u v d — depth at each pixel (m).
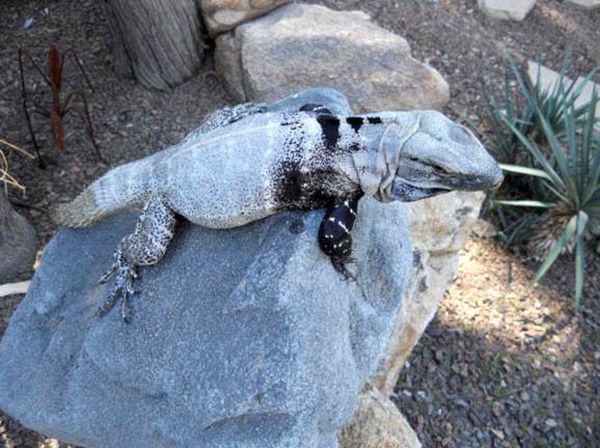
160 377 0.40
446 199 0.64
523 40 1.01
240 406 0.38
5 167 0.71
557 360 0.68
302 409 0.38
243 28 0.80
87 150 0.74
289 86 0.77
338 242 0.40
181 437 0.40
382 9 0.99
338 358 0.41
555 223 0.72
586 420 0.64
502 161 0.80
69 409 0.43
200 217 0.41
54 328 0.46
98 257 0.47
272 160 0.39
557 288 0.73
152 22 0.74
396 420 0.54
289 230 0.41
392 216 0.50
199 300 0.41
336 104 0.51
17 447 0.55
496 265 0.75
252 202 0.40
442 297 0.69
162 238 0.42
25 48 0.84
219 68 0.82
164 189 0.42
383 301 0.48
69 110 0.74
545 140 0.79
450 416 0.63
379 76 0.79
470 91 0.91
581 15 1.08
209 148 0.40
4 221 0.62
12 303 0.62
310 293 0.40
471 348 0.68
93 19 0.88
